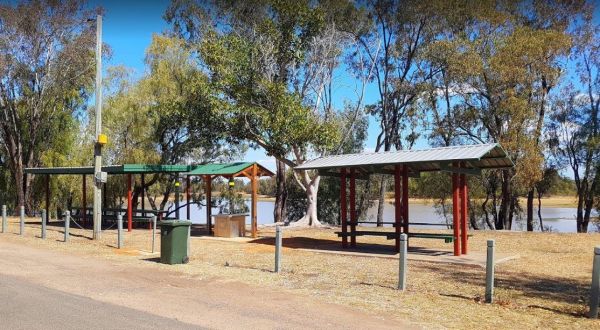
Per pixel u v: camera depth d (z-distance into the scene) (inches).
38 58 1210.6
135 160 1117.1
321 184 1444.4
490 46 1059.9
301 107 925.8
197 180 1309.1
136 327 260.7
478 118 1120.8
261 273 442.6
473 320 295.1
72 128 1305.4
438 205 1358.3
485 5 1080.2
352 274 450.6
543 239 786.2
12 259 495.2
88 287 366.6
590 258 597.6
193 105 961.5
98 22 706.8
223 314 294.5
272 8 1013.8
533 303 348.2
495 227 1282.0
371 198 1462.8
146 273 433.4
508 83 1031.6
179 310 302.0
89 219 1032.8
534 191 1390.3
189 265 484.4
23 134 1263.5
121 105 1145.4
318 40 1027.9
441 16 1173.7
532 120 1054.4
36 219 1143.0
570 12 1139.3
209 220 852.0
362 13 1218.6
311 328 268.8
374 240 813.2
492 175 1245.7
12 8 1171.9
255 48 941.2
